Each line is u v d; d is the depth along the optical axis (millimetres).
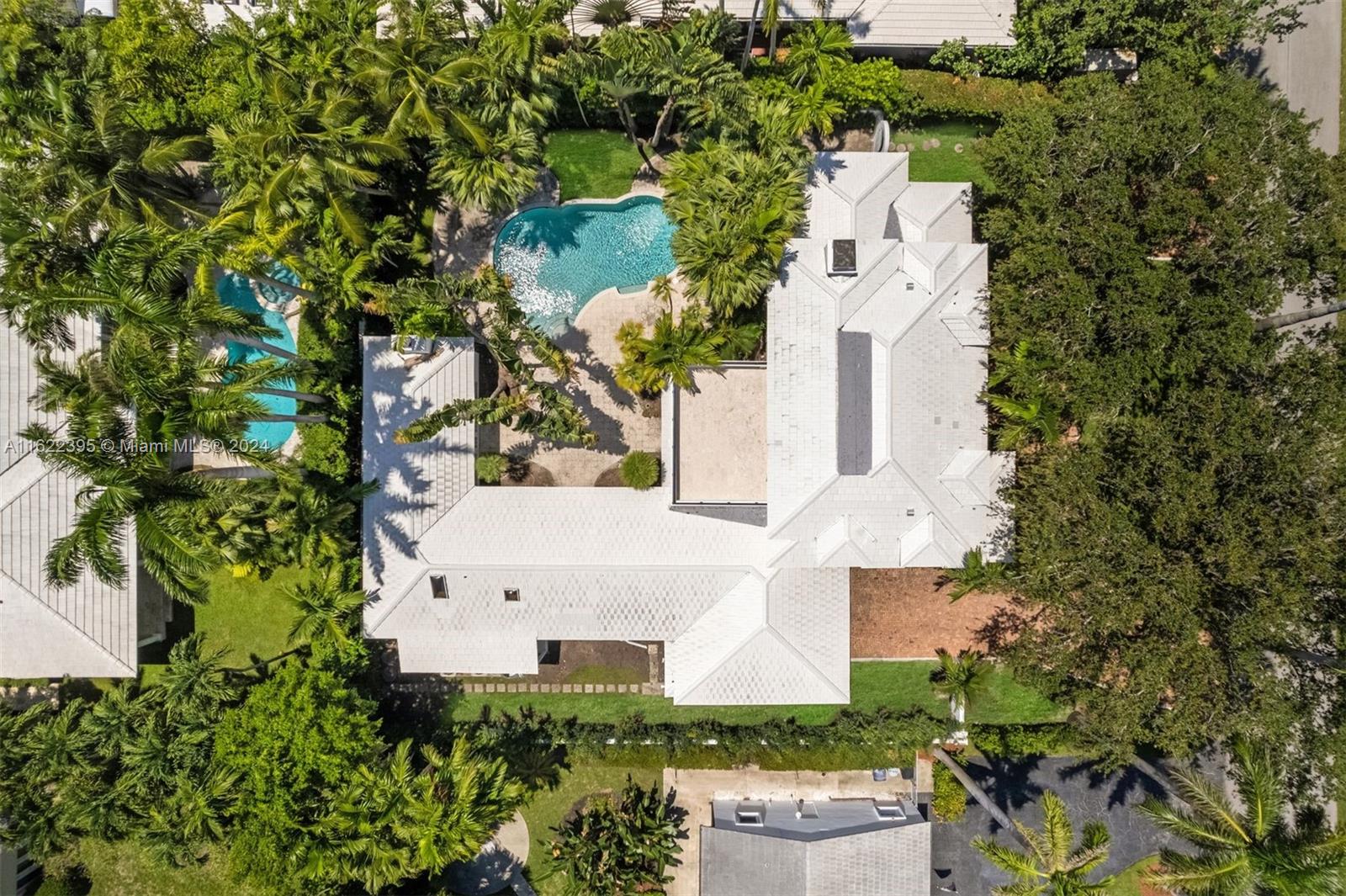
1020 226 24109
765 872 27031
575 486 28531
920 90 28344
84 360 20438
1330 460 21703
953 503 25859
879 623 29484
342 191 23859
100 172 22438
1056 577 23547
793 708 29641
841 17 28250
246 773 24859
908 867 27297
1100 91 24078
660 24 26766
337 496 25859
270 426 28969
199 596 20484
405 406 27094
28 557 26641
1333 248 22609
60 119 22188
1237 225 22141
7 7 23891
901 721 28828
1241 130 23031
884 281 25750
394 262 28266
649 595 26969
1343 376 22250
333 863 24000
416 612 27094
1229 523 21578
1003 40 28281
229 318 20922
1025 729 28875
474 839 24203
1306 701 22844
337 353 27625
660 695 29516
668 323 24656
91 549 18812
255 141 21953
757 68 28156
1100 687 24844
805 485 25562
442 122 23031
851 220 26531
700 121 26766
